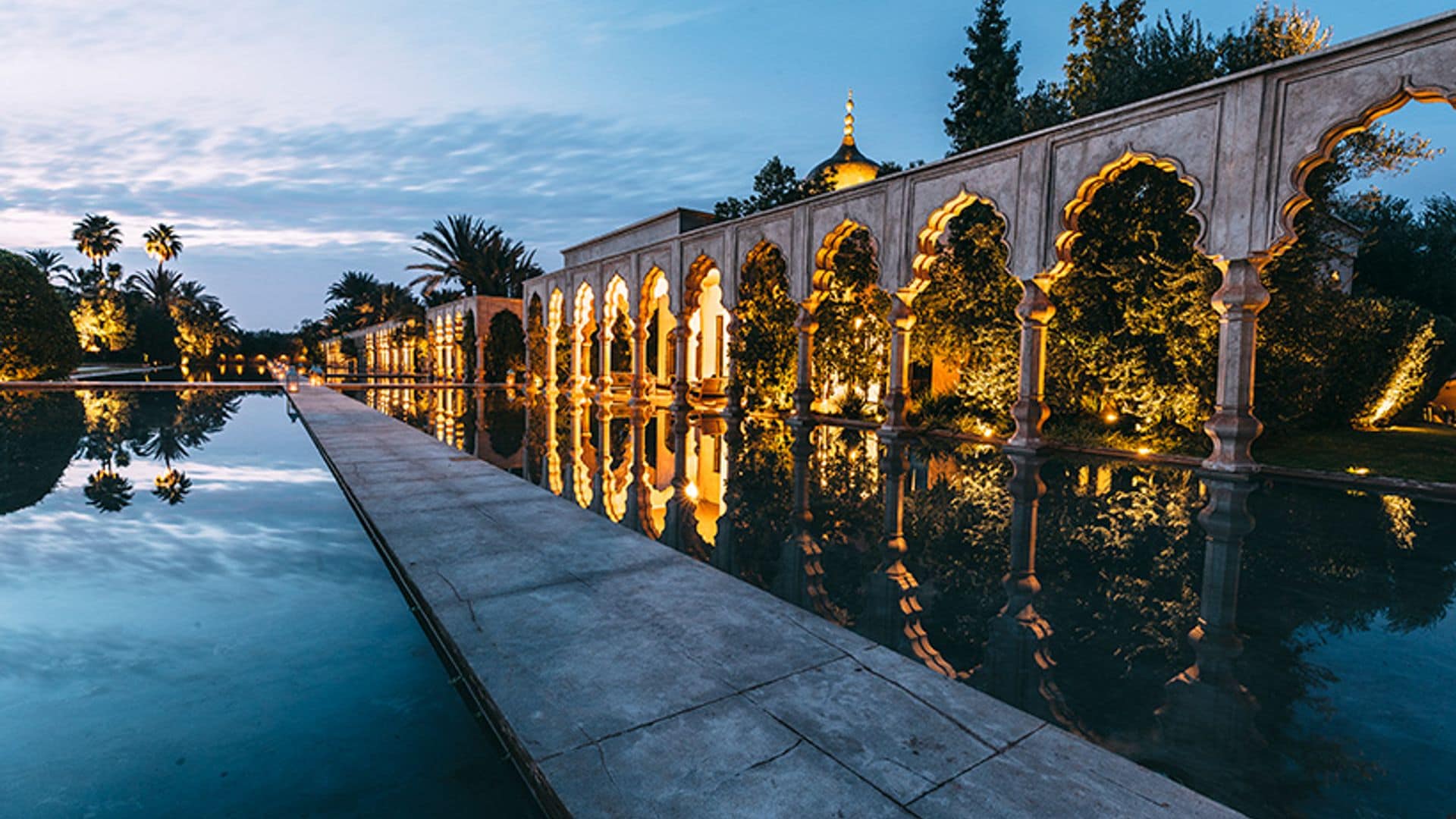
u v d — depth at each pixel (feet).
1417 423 41.42
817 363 44.21
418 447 24.32
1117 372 29.58
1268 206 21.39
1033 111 38.22
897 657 7.74
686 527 14.64
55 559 11.60
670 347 72.08
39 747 5.96
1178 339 27.58
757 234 42.27
